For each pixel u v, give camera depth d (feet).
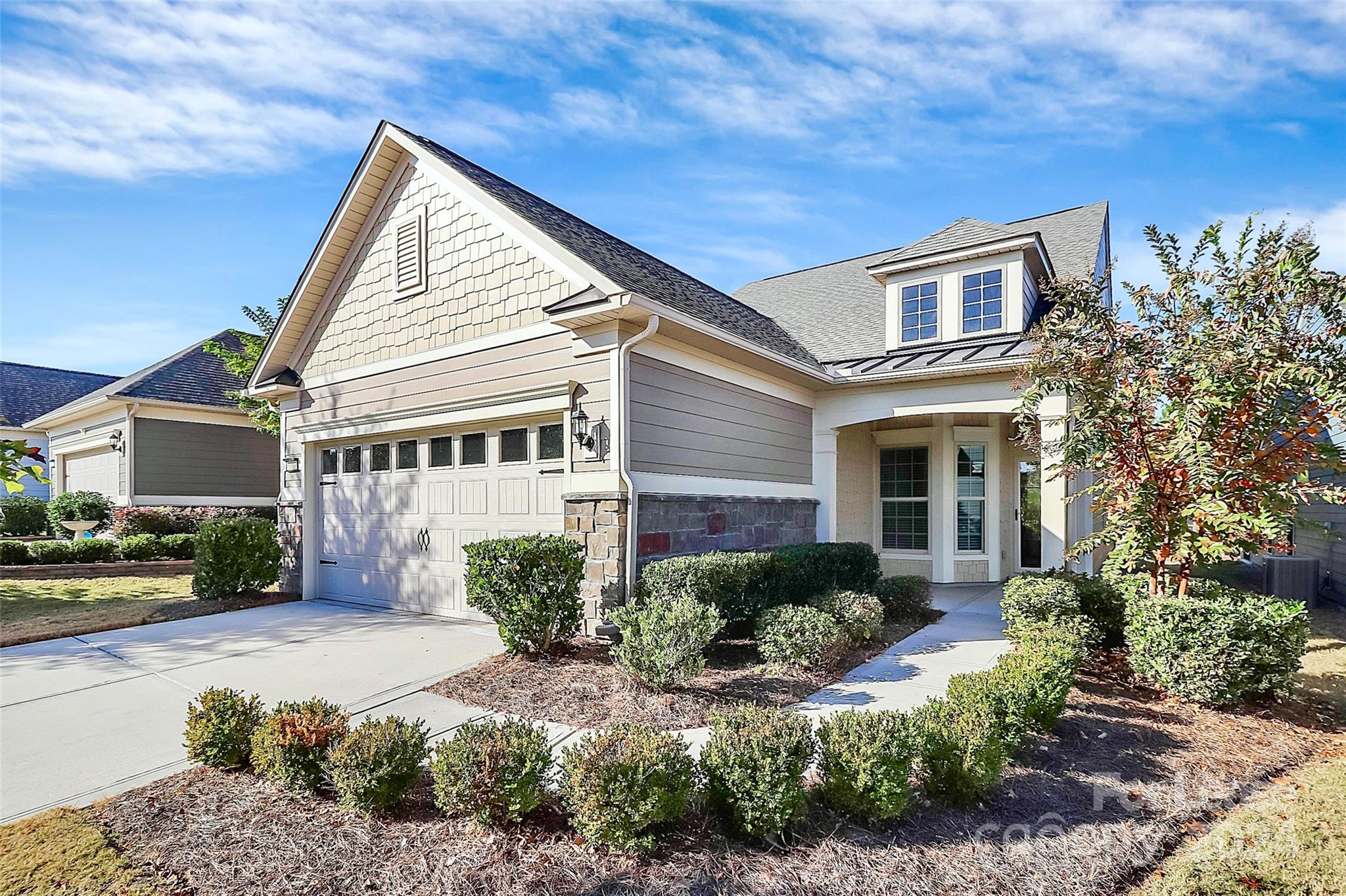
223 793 11.97
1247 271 18.06
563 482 24.36
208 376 56.08
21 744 14.56
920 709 12.59
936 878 9.61
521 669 19.33
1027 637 17.97
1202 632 16.78
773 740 10.69
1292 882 9.84
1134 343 19.06
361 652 22.18
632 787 10.00
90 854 10.06
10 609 30.73
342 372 33.35
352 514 33.14
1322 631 26.18
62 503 52.21
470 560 20.61
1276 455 17.78
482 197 26.84
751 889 9.29
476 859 9.84
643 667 17.07
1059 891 9.41
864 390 34.37
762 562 23.35
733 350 27.22
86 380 86.28
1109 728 15.42
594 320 22.77
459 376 27.89
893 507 40.96
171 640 24.27
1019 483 40.83
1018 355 29.12
